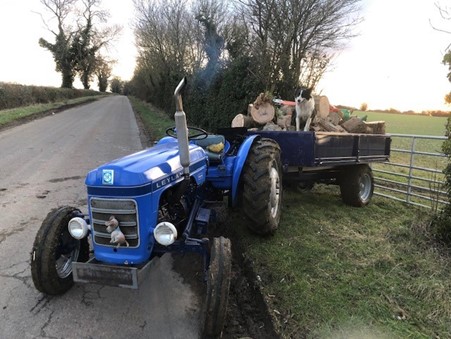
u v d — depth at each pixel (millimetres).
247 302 3029
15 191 5973
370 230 4375
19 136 12391
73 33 45562
